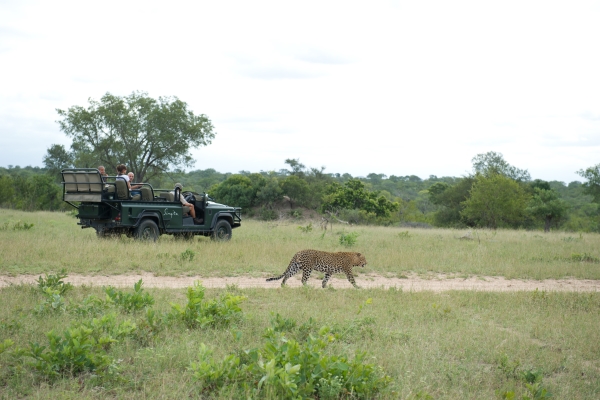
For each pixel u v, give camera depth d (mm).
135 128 43656
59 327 7371
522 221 45750
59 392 5406
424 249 17953
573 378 6578
